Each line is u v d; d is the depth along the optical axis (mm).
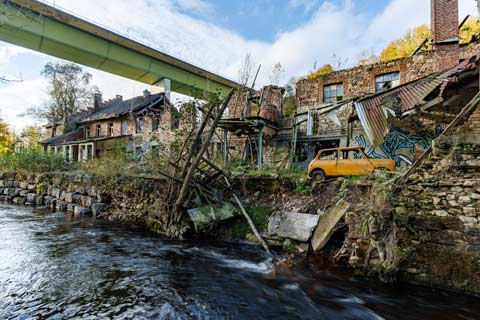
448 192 4613
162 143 13141
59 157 17938
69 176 13062
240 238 7293
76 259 6219
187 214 8102
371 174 6582
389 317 3959
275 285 5027
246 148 14883
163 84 20797
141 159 13281
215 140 16531
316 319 3920
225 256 6508
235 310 4141
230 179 8930
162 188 9000
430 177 4848
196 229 7516
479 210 4270
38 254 6512
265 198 8555
